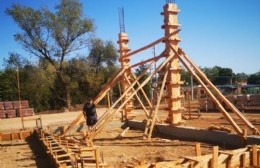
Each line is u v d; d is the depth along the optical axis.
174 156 8.20
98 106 38.66
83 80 40.78
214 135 9.95
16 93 39.84
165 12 12.27
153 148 9.70
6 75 40.62
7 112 30.67
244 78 85.44
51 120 24.34
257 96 21.00
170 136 12.03
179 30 11.27
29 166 8.77
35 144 12.72
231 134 9.30
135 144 10.70
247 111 21.11
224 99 9.87
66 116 27.98
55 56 38.34
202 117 17.55
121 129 15.20
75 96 42.59
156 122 13.34
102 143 11.47
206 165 5.98
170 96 12.30
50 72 37.94
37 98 40.09
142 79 32.47
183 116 18.06
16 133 14.73
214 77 79.31
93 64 42.09
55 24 36.66
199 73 10.66
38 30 36.84
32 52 37.91
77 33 38.31
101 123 12.23
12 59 39.84
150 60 13.00
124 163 7.81
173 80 12.25
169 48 12.04
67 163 7.39
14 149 11.88
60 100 42.28
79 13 37.75
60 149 9.07
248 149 6.68
